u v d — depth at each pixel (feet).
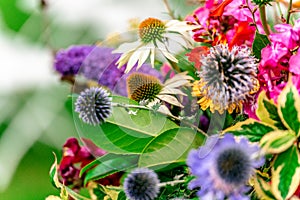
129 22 2.55
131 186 2.19
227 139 2.09
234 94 2.14
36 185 4.84
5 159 5.06
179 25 2.27
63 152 2.61
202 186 2.10
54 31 5.21
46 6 4.57
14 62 5.44
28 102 5.42
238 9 2.41
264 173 2.14
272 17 2.53
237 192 2.08
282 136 2.07
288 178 2.06
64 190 2.43
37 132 5.17
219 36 2.40
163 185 2.19
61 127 5.15
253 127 2.10
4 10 5.40
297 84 2.14
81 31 5.17
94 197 2.48
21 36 5.39
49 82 5.23
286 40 2.19
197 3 2.69
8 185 4.89
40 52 5.37
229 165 2.07
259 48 2.30
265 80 2.21
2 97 5.48
